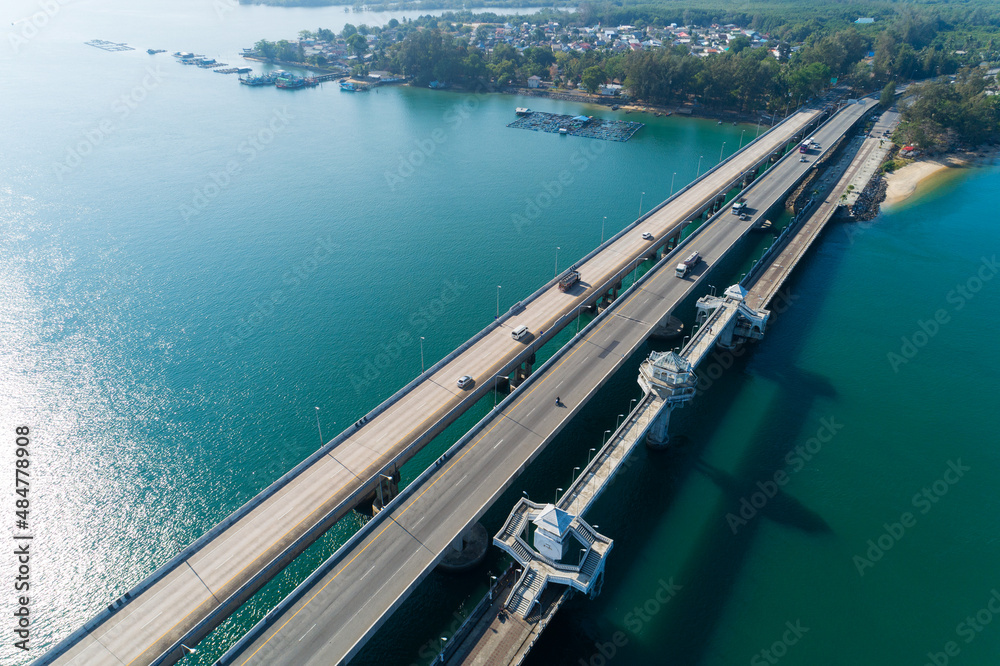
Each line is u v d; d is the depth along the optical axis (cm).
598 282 16088
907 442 12556
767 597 9550
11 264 19125
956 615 9356
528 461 10362
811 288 18025
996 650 8862
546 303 15175
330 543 10150
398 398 11856
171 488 11269
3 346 15125
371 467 10219
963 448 12425
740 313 14675
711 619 9219
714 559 10131
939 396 13800
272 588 9412
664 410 11812
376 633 8875
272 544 8812
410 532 9019
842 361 14950
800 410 13388
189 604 7981
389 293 17700
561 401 11675
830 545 10388
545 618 8481
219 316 16538
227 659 7344
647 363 12350
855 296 17625
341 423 12800
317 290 17838
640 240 18425
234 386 13850
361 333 15800
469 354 13225
